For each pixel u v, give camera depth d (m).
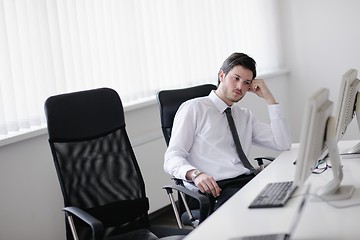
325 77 6.30
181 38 4.98
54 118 2.89
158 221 4.74
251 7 6.02
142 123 4.55
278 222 2.10
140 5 4.56
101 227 2.46
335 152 2.33
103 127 3.04
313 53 6.31
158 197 4.61
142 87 4.56
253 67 3.32
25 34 3.62
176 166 3.07
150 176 4.54
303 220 2.09
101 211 2.91
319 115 2.09
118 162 3.03
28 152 3.57
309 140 2.06
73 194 2.84
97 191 2.93
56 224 3.75
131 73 4.46
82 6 4.05
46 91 3.74
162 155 4.67
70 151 2.91
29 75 3.64
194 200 3.25
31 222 3.58
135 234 2.90
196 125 3.34
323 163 2.94
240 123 3.49
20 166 3.52
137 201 3.04
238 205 2.38
